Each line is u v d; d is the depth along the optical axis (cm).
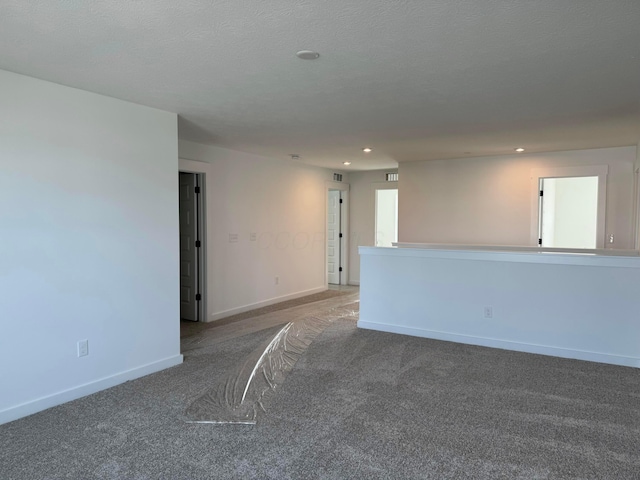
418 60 267
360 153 627
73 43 242
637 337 390
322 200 802
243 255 633
